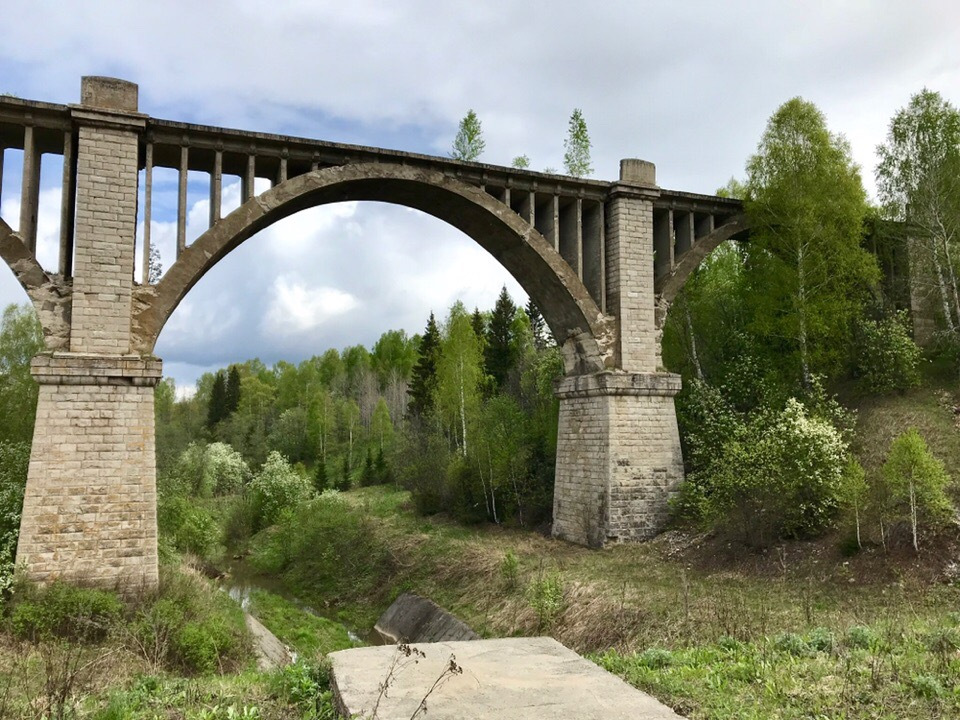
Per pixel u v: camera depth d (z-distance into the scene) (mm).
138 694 8398
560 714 6348
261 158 22156
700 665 9602
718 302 32844
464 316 39938
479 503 33688
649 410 25312
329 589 29484
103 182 19078
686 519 24078
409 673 7695
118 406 18391
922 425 22516
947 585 14992
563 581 19984
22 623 15602
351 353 105500
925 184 26422
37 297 18578
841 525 19016
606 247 26375
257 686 8750
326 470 62594
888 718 7051
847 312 25734
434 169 23750
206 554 32625
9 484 20266
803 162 25969
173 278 19812
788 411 21281
